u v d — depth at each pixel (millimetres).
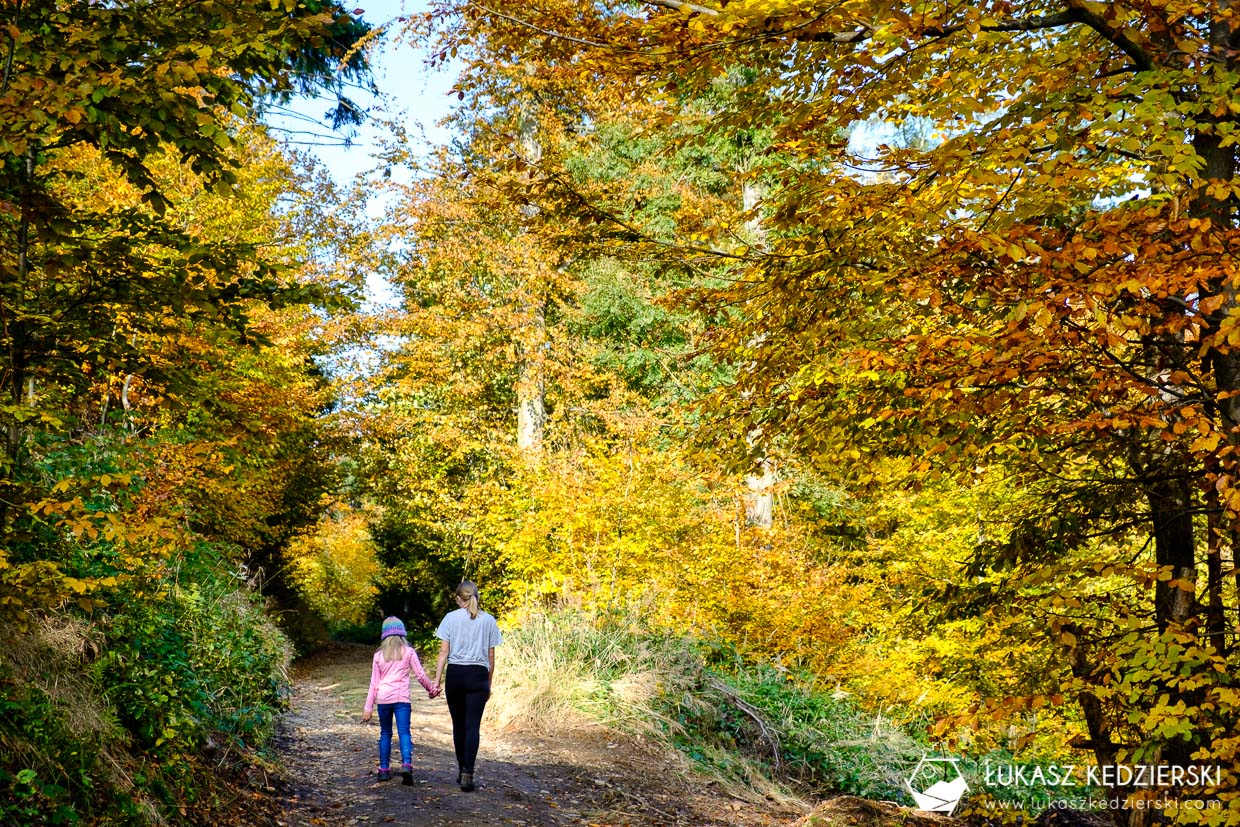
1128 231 4465
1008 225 4691
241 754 6828
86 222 4645
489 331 20203
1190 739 4070
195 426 9242
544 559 14422
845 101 5367
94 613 6117
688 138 6074
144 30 4375
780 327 6133
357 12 4730
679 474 14805
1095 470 6078
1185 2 4488
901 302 5789
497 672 10594
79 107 3824
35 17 4336
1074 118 4816
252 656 9141
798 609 13352
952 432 4984
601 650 11000
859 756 11078
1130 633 4371
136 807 4855
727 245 8016
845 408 5523
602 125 20188
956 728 4867
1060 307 4203
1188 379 4391
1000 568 6047
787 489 17391
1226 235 4086
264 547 20312
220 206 12844
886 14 4418
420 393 21438
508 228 19344
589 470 15281
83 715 5047
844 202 5152
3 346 4418
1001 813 7133
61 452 6289
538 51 5801
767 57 5328
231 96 4578
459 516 20531
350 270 19234
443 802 6832
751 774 9664
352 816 6387
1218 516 4934
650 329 21203
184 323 5031
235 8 4438
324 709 11680
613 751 9078
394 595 28578
